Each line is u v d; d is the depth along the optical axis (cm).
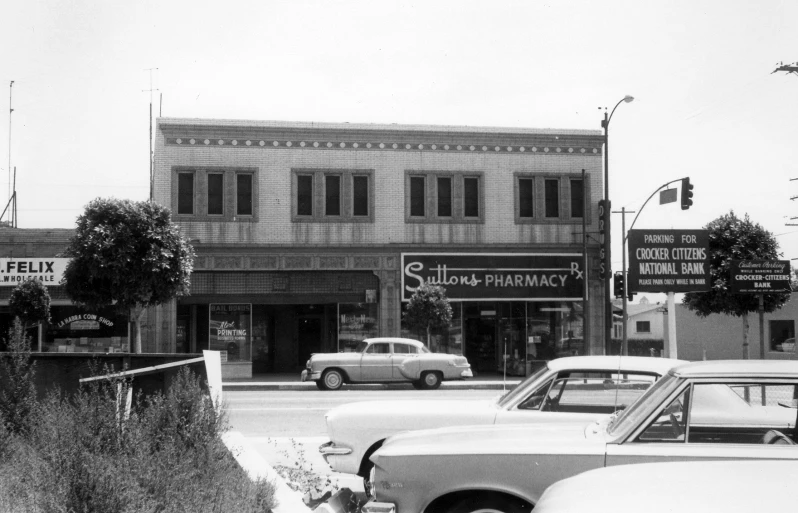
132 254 2334
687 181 2530
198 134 2889
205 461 662
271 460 1081
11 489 587
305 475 905
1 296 2820
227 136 2908
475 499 557
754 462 330
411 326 2814
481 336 3064
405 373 2409
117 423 626
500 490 545
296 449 1123
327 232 2950
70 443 545
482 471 548
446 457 555
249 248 2897
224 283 2912
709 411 536
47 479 520
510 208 3053
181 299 2869
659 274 2673
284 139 2942
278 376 2945
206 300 2889
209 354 997
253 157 2923
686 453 516
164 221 2411
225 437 852
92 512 496
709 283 2681
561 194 3080
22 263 2806
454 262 2994
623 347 2688
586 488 308
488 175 3052
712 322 4491
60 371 1055
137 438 602
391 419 791
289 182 2936
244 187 2923
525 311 3067
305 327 3100
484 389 2473
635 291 2670
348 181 2973
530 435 584
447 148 3030
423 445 580
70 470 509
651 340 5222
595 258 3084
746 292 2895
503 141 3061
